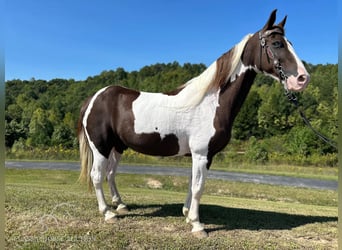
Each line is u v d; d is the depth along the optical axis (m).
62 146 21.81
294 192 8.44
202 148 3.09
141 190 7.32
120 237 3.04
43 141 22.22
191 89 3.17
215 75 3.15
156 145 3.26
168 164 14.84
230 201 5.82
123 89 3.58
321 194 8.25
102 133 3.44
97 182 3.49
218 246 2.93
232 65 3.18
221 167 15.38
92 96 3.65
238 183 9.41
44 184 7.62
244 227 3.50
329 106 28.97
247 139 28.56
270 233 3.33
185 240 3.02
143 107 3.27
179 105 3.14
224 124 3.13
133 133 3.28
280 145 20.56
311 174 13.41
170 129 3.16
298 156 18.30
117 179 9.33
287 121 28.38
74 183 8.52
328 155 18.03
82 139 3.68
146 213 3.88
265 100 32.84
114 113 3.41
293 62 2.93
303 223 3.74
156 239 3.02
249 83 3.27
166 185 9.30
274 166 16.11
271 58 3.02
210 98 3.15
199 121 3.09
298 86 2.90
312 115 28.38
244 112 28.84
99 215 3.67
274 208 4.88
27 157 17.86
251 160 17.67
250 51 3.19
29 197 4.36
